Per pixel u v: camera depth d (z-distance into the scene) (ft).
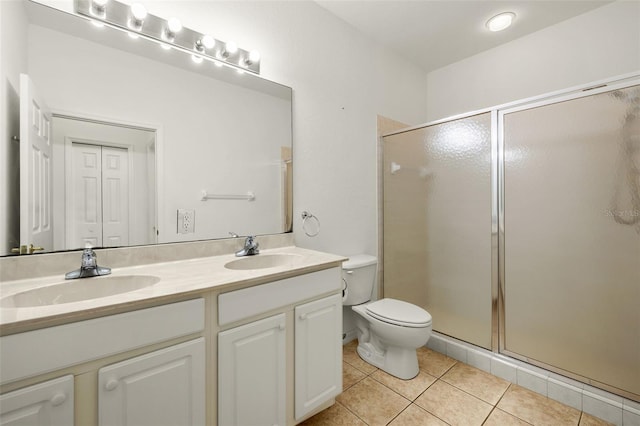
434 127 7.21
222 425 3.38
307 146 6.35
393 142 8.01
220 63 5.07
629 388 4.61
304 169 6.30
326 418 4.76
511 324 5.95
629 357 4.63
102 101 4.03
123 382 2.75
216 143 5.06
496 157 6.12
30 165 3.53
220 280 3.48
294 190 6.13
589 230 5.01
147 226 4.39
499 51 8.19
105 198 4.06
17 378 2.28
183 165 4.73
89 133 3.94
